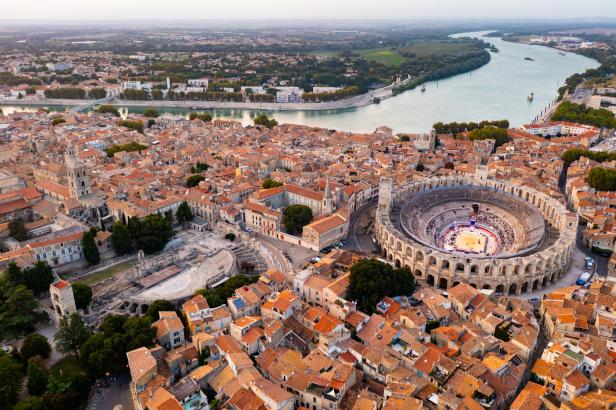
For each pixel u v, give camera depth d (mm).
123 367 169875
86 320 199375
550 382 159125
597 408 143875
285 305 191500
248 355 171875
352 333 187875
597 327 189000
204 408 148000
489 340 180250
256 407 145250
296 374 158000
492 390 152375
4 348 182750
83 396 161375
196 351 172625
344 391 153875
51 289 193375
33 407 146500
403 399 146000
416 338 178250
